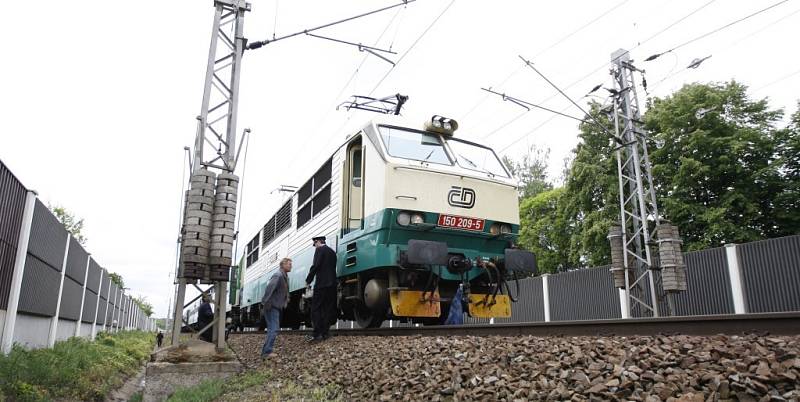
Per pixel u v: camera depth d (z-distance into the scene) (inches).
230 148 377.1
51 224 470.3
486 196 398.9
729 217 909.8
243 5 398.6
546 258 1315.2
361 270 385.7
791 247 535.5
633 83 647.8
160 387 334.0
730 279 586.2
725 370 164.1
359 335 397.4
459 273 381.1
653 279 629.0
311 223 500.7
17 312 398.9
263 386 315.9
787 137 932.6
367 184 389.1
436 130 411.8
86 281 690.2
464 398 199.2
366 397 243.9
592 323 263.7
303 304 517.7
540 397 179.6
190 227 349.7
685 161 917.8
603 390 170.7
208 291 380.8
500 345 245.0
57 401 324.8
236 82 389.7
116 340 749.3
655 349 192.2
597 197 1091.3
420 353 267.4
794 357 163.8
